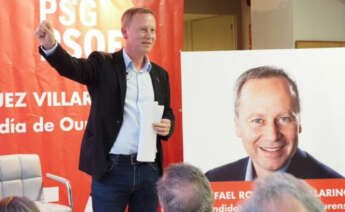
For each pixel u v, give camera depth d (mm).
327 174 3025
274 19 5227
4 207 1393
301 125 3018
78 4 4285
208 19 7652
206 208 1417
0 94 4055
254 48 5578
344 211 3041
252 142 3031
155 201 2830
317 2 5016
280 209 1006
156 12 4527
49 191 4199
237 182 3049
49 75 4195
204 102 3047
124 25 2742
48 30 2465
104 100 2691
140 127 2693
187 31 8016
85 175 4309
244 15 7180
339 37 5113
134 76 2760
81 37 4297
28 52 4133
